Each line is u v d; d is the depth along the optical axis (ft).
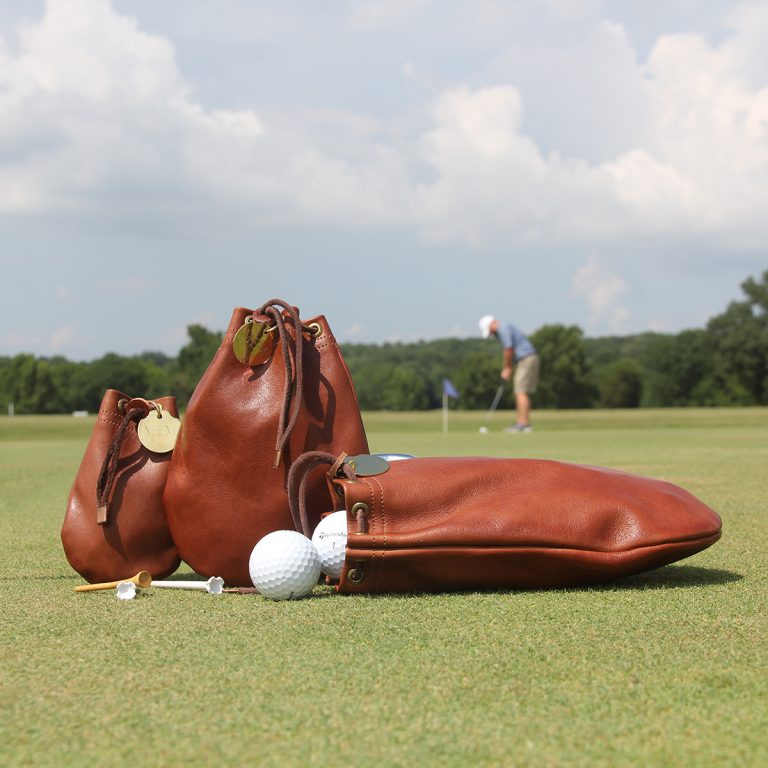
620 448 10.77
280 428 3.40
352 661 2.74
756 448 10.71
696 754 2.36
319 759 2.35
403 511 3.29
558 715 2.49
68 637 2.92
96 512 3.51
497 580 3.32
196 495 3.42
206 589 3.38
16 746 2.40
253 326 3.41
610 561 3.31
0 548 4.17
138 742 2.41
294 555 3.23
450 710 2.51
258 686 2.62
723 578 3.51
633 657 2.76
